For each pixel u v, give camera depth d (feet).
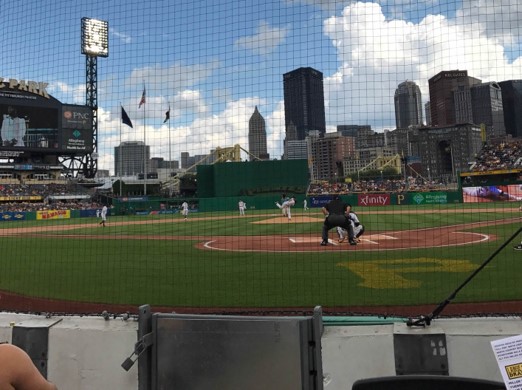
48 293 23.85
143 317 8.59
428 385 5.77
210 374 8.37
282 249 37.96
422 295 20.13
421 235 46.14
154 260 34.47
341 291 21.39
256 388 8.23
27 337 10.18
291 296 20.77
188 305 20.04
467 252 32.65
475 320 9.93
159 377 8.56
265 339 8.20
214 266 30.25
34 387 5.44
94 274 29.04
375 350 9.25
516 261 27.76
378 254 33.06
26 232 71.20
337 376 9.34
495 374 8.82
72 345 10.05
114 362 9.82
